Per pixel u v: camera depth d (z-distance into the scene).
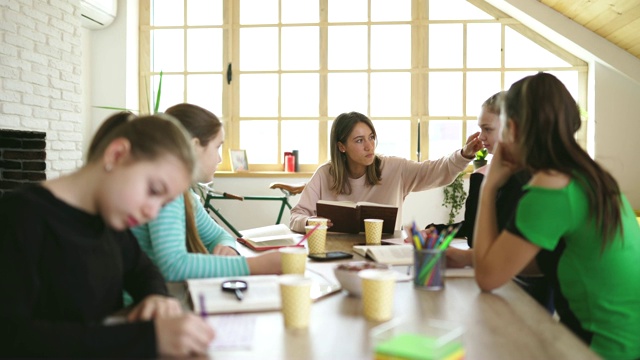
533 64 5.14
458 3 5.18
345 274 1.28
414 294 1.33
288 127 5.40
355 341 0.98
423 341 0.83
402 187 2.93
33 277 0.92
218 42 5.40
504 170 1.45
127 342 0.87
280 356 0.90
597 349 1.33
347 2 5.30
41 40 3.94
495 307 1.21
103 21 5.00
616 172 4.88
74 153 4.37
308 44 5.35
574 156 1.33
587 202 1.29
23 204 0.96
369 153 2.75
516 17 5.05
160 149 0.97
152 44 5.43
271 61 5.38
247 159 5.39
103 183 0.98
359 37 5.31
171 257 1.43
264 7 5.36
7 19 3.58
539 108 1.35
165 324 0.90
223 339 0.97
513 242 1.30
